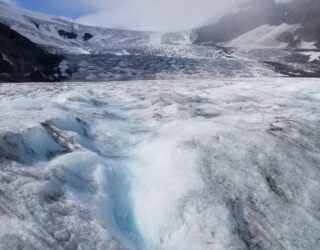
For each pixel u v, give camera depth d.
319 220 6.88
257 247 6.34
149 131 11.16
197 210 6.85
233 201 7.16
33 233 5.70
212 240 6.31
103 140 10.39
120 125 11.73
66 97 14.80
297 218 6.87
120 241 6.16
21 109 11.78
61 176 7.32
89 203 6.84
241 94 17.14
